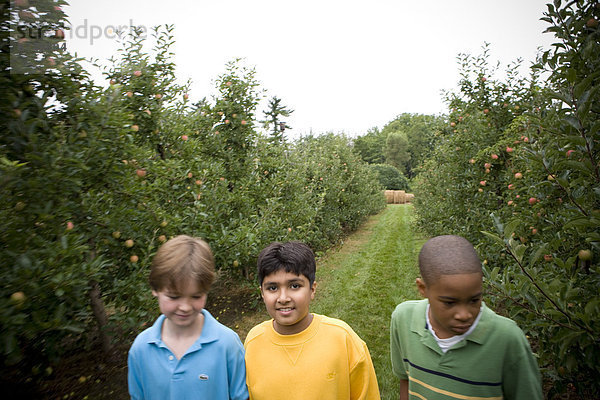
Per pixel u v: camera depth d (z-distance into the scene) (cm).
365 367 130
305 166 830
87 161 266
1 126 217
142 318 305
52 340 250
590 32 163
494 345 110
